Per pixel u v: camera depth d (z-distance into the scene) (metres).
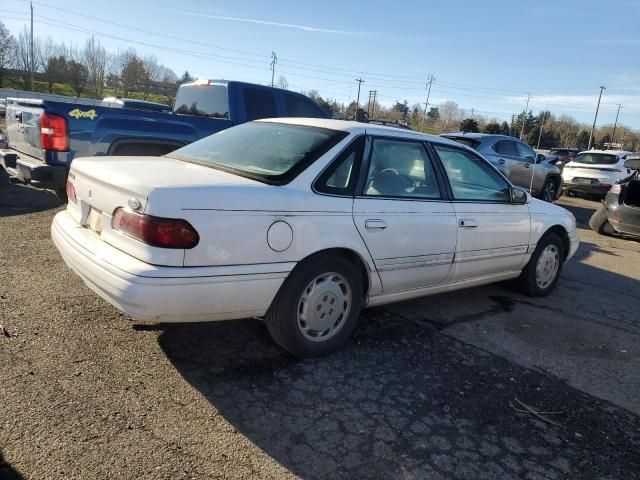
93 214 3.36
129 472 2.34
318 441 2.71
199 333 3.78
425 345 3.99
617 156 16.25
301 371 3.40
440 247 4.17
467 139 12.40
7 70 54.75
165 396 2.96
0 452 2.37
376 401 3.14
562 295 5.72
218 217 2.92
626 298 5.84
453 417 3.05
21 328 3.55
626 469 2.73
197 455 2.51
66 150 5.80
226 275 2.96
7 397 2.77
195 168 3.46
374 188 3.77
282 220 3.17
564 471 2.67
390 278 3.89
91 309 3.96
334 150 3.59
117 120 6.13
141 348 3.46
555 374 3.74
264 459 2.54
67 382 2.98
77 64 55.47
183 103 8.30
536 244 5.25
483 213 4.57
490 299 5.29
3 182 7.91
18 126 6.43
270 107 7.73
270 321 3.39
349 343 3.89
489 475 2.59
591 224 10.30
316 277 3.42
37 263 4.90
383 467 2.57
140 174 3.10
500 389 3.44
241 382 3.19
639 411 3.35
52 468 2.31
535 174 13.26
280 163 3.49
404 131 4.17
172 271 2.81
